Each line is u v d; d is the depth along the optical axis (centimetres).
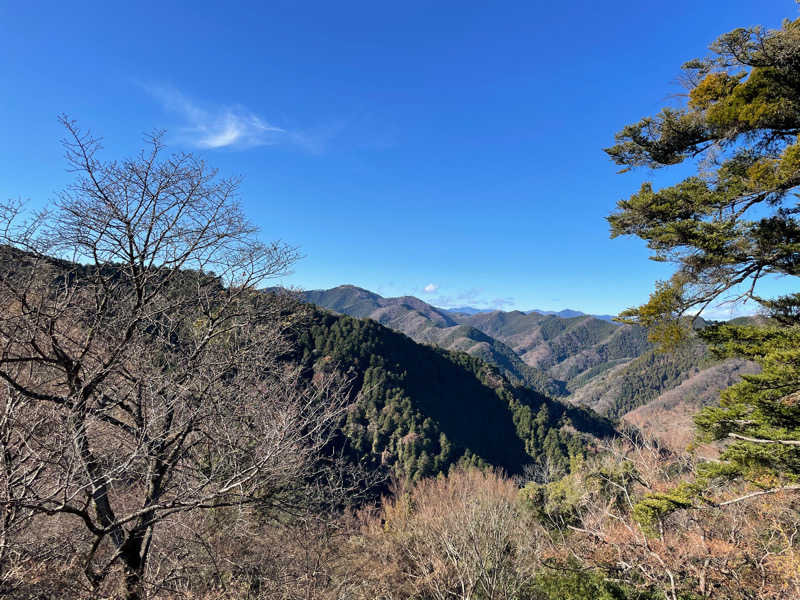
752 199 601
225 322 675
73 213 500
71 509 404
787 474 644
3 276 461
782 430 638
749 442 658
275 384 672
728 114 594
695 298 631
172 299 632
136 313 542
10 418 407
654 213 641
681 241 612
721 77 618
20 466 406
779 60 529
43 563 386
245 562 585
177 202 570
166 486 547
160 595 491
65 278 526
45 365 505
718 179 638
